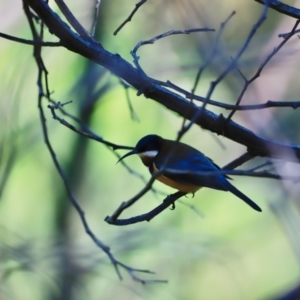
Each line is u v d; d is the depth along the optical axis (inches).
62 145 561.9
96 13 253.9
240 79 412.2
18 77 446.3
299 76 475.8
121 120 576.7
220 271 576.4
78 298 448.1
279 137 350.9
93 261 444.8
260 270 618.8
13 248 425.4
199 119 247.8
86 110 456.8
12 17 484.7
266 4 191.0
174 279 561.9
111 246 452.4
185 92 228.8
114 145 251.3
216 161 566.6
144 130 579.8
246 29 486.9
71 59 526.0
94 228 557.6
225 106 231.0
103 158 587.5
